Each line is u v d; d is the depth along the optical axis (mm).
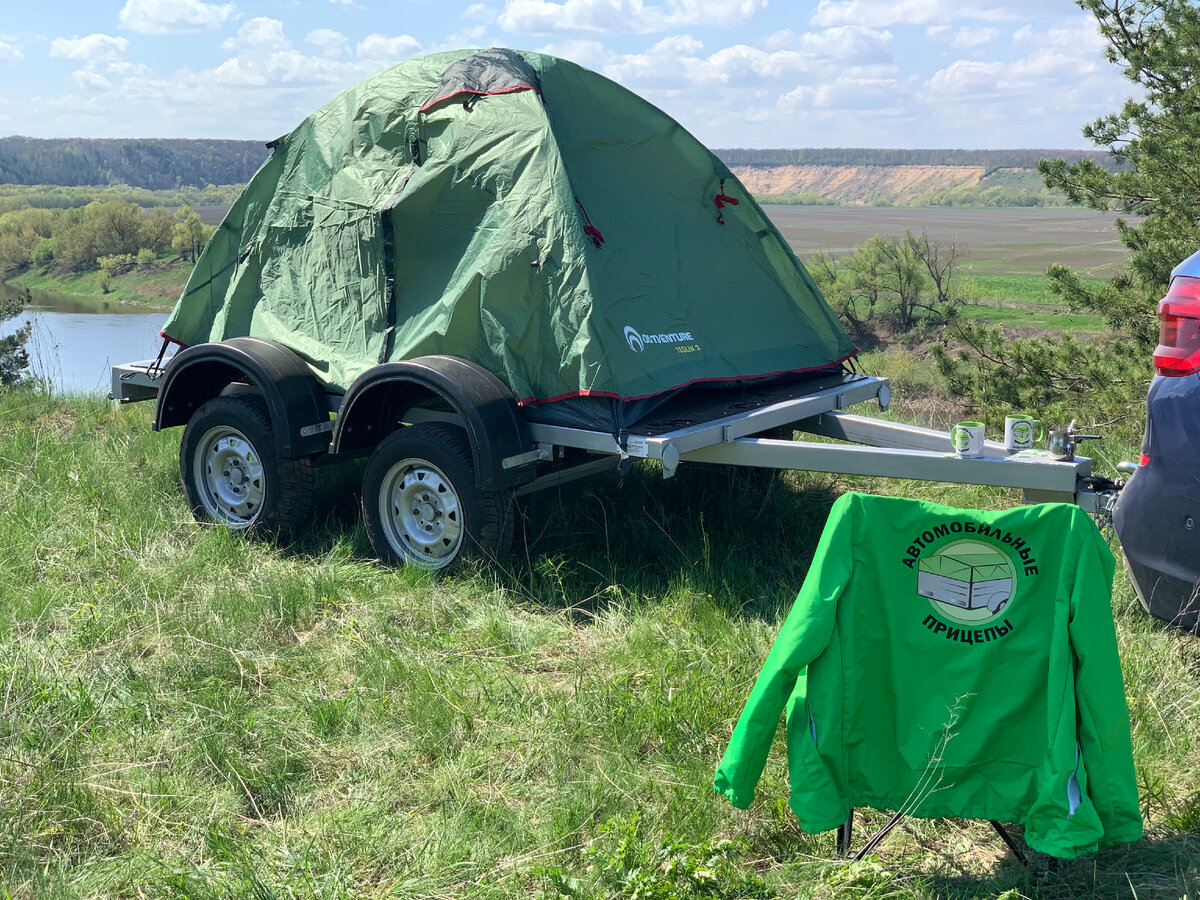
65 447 7973
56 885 3041
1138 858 3053
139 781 3637
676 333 5887
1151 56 10766
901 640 3037
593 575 5625
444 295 5734
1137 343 10883
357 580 5578
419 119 6109
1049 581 2957
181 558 5812
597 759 3709
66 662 4551
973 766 2992
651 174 6332
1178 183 10180
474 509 5434
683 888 2918
